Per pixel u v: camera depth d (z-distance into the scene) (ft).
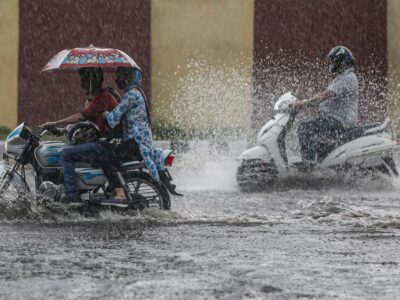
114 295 38.04
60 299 37.29
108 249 50.44
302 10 157.28
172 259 47.09
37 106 156.97
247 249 50.85
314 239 55.26
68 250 50.01
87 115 66.69
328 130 92.02
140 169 65.82
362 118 157.69
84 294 38.22
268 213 70.85
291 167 92.12
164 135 154.20
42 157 64.34
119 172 64.69
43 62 156.76
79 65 67.10
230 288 39.45
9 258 47.21
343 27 157.79
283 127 92.58
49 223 61.87
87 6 156.56
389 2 158.30
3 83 156.56
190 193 88.63
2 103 156.56
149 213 65.57
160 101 155.94
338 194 87.56
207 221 64.18
